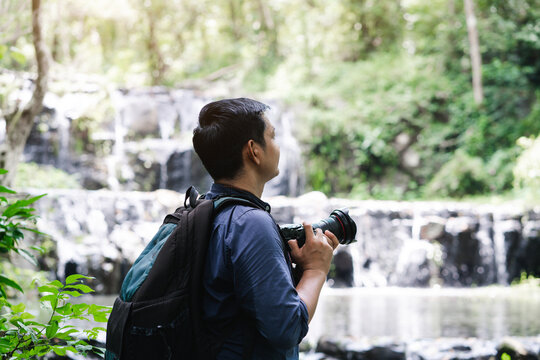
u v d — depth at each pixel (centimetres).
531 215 1386
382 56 2017
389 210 1421
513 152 1734
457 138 1841
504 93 1886
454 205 1439
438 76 1952
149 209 1247
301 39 2131
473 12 2028
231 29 2244
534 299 1035
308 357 532
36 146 1539
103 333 445
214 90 1803
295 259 156
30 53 1475
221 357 139
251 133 156
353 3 2077
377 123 1802
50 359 420
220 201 148
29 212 192
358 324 727
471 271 1393
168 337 137
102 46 1939
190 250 143
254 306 137
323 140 1784
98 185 1571
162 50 2119
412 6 2097
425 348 527
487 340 556
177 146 1641
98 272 1085
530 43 1972
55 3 1535
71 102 1574
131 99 1666
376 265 1388
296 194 1720
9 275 506
